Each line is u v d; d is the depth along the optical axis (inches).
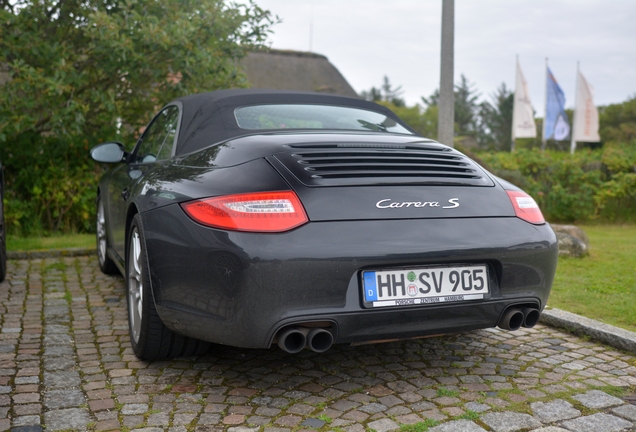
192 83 279.6
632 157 388.2
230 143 111.0
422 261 92.8
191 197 98.0
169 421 91.1
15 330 139.0
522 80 1278.3
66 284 188.5
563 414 92.9
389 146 109.7
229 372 112.5
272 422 90.9
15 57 262.2
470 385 105.7
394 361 118.8
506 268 99.6
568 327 138.1
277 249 87.6
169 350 114.1
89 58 273.9
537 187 379.9
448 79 265.0
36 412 93.9
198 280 93.7
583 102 1166.3
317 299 89.1
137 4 266.7
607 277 193.6
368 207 93.9
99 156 162.1
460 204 100.3
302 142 106.5
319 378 109.6
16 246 246.8
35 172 274.2
